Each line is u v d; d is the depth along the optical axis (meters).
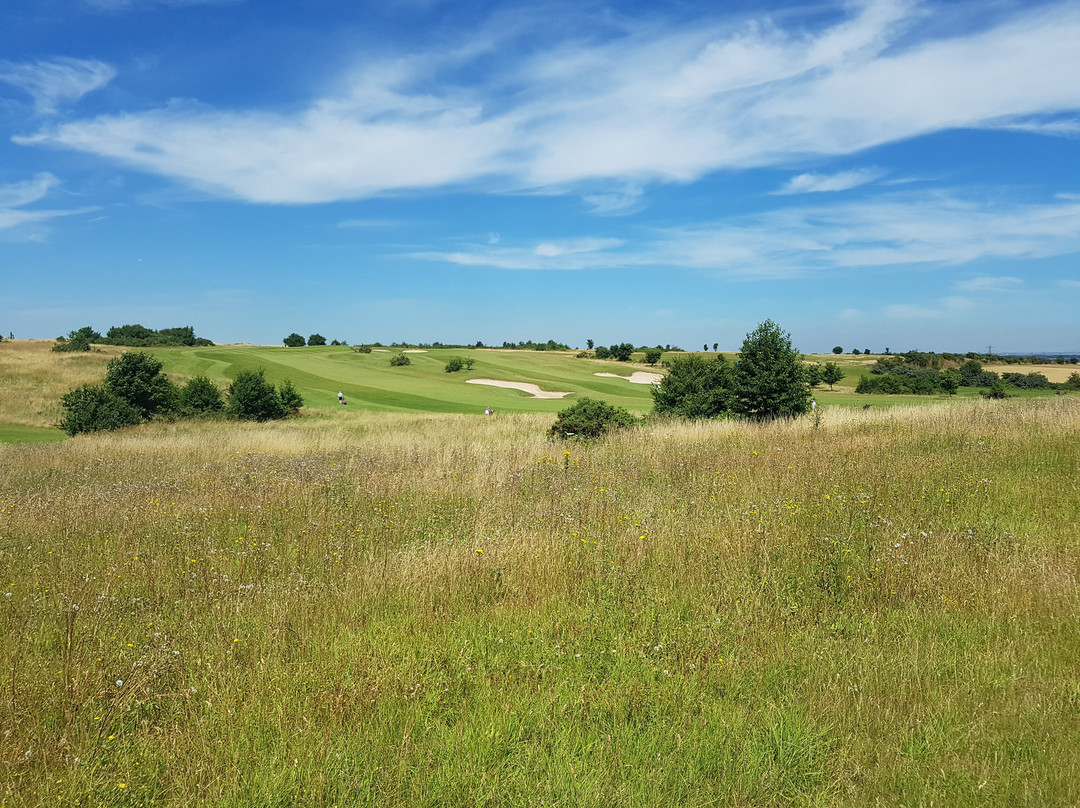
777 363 20.97
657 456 13.27
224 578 6.41
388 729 3.87
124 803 3.29
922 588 5.84
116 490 12.25
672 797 3.31
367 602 5.73
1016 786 3.36
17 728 3.85
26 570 7.02
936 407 19.00
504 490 10.49
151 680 4.44
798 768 3.55
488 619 5.40
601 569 6.46
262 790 3.29
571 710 4.12
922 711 4.04
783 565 6.44
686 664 4.68
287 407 38.81
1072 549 6.70
